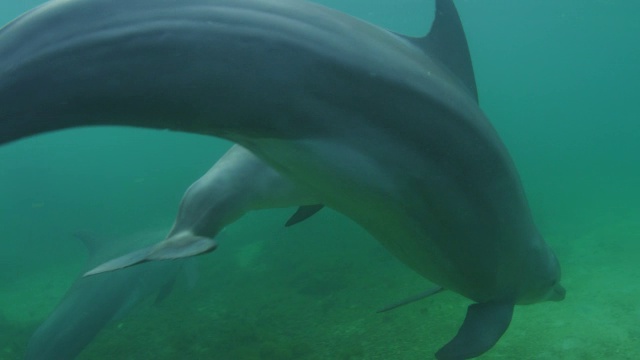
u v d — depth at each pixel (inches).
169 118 73.6
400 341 324.8
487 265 136.3
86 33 69.3
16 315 578.2
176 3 74.1
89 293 331.6
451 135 104.6
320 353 325.1
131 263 86.7
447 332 330.6
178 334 401.7
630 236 612.1
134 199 1325.0
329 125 86.9
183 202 112.3
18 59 67.0
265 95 78.2
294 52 80.5
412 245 122.7
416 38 109.4
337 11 94.6
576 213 839.1
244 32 76.5
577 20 1973.4
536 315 352.2
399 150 97.4
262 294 482.9
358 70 87.7
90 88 68.4
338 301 426.9
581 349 293.4
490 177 117.6
